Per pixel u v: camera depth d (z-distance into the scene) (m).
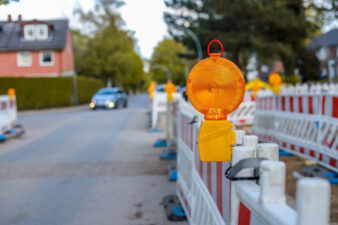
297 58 24.52
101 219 3.78
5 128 10.34
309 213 0.89
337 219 2.73
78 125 13.67
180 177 4.14
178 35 29.19
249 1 21.55
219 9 23.30
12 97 11.45
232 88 1.50
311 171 4.57
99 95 24.14
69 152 7.87
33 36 36.34
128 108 24.81
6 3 5.11
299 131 5.36
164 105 11.83
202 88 1.53
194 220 3.08
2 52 35.72
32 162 6.79
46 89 27.67
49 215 3.91
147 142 9.09
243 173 1.53
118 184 5.12
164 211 3.98
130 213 3.94
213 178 2.27
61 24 38.44
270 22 22.17
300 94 5.23
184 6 27.28
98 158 7.08
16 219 3.81
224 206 1.91
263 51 23.36
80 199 4.46
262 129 6.96
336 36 39.56
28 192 4.79
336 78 23.94
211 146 1.58
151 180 5.32
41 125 14.09
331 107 4.38
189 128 3.46
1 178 5.57
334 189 3.79
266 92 9.35
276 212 1.07
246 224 1.44
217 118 1.57
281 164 1.15
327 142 4.50
